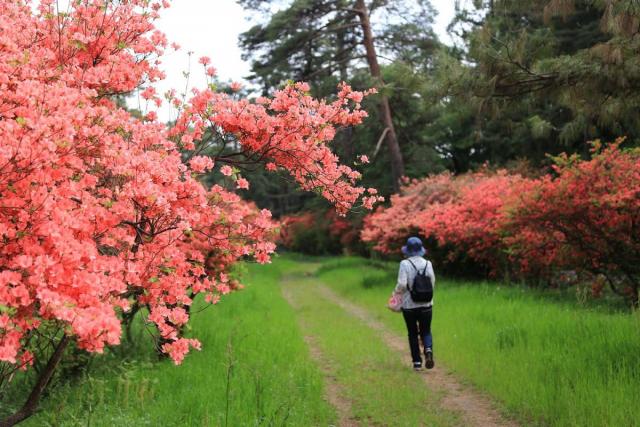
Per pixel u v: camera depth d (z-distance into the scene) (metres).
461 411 5.45
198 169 4.33
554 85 8.07
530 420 5.00
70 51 4.59
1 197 3.12
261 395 5.38
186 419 4.75
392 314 11.39
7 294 2.78
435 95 9.01
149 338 7.14
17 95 3.18
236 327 8.88
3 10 4.34
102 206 3.71
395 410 5.51
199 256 4.82
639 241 9.30
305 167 5.37
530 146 23.09
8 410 5.07
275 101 5.19
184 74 5.02
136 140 4.29
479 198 14.05
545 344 6.75
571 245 10.13
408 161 28.64
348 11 22.39
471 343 7.71
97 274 3.18
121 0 4.79
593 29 19.31
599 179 9.23
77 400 5.14
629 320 6.97
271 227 4.91
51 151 3.06
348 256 33.91
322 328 10.71
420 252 7.18
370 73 22.28
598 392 4.88
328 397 6.05
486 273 15.59
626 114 8.49
